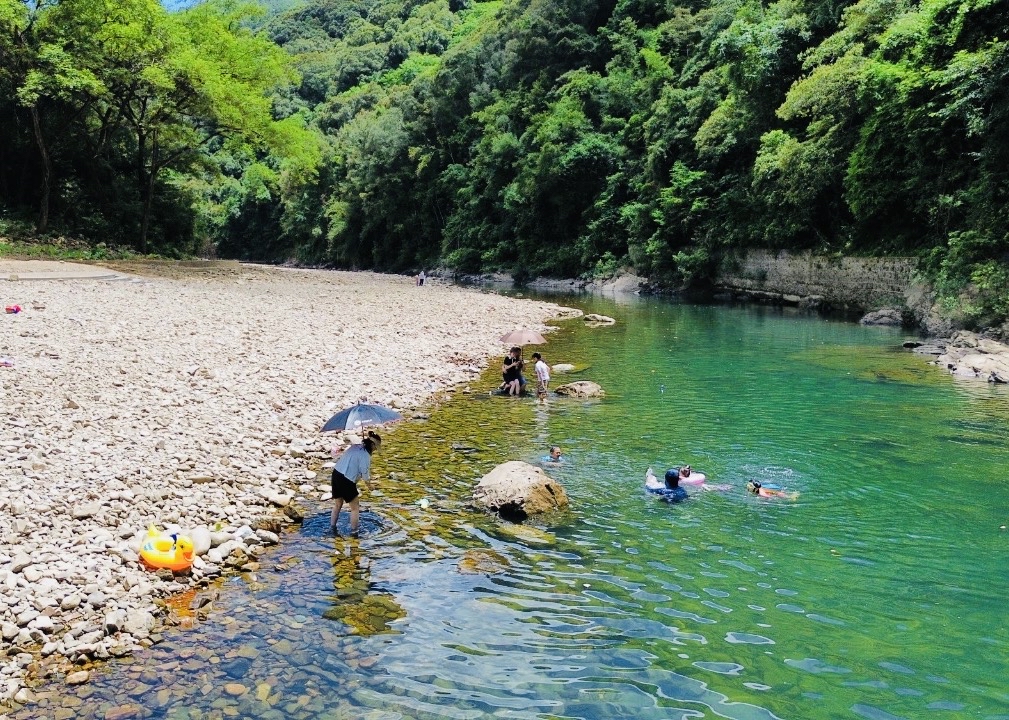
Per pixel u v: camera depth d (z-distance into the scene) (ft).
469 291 145.59
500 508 28.60
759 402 48.03
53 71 116.06
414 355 63.05
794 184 107.55
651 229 156.04
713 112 135.54
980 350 62.08
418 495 30.96
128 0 121.60
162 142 154.10
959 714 16.19
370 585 22.65
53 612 19.47
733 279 133.90
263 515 27.96
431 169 248.32
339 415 27.91
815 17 116.78
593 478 32.99
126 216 145.69
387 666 18.11
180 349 52.13
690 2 191.01
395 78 351.87
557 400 49.60
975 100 73.82
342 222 274.16
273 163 313.53
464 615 20.75
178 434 34.60
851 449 37.06
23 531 22.95
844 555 24.75
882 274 94.89
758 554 24.86
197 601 21.31
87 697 16.57
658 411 45.93
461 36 359.66
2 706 16.06
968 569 23.59
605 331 87.45
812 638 19.49
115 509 25.52
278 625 20.10
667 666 18.15
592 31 221.66
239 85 135.03
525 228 205.26
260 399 42.78
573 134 183.21
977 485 31.53
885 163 91.35
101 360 45.55
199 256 182.50
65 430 32.53
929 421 42.52
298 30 518.37
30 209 129.90
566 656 18.61
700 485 31.91
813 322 94.43
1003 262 69.41
